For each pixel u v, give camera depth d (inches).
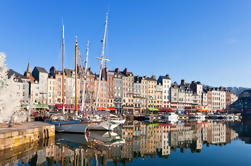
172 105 4926.2
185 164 933.8
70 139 1384.1
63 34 1761.8
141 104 4357.8
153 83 4645.7
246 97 6299.2
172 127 2461.9
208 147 1296.8
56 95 3383.4
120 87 4062.5
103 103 3796.8
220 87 6387.8
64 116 1765.5
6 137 932.0
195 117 4490.7
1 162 850.1
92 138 1457.9
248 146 1339.8
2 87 1440.7
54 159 927.7
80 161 922.7
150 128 2297.0
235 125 3063.5
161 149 1217.4
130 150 1165.7
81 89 3469.5
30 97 2797.7
